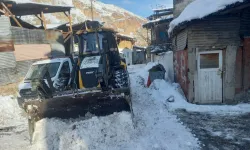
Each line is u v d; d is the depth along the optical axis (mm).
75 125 4820
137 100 7887
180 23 7020
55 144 4633
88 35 6688
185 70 7895
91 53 6602
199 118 6000
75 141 4523
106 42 6668
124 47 33688
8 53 11492
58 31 16531
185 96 8031
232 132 4992
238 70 7176
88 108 4996
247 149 4191
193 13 6992
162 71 10430
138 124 5246
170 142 4527
